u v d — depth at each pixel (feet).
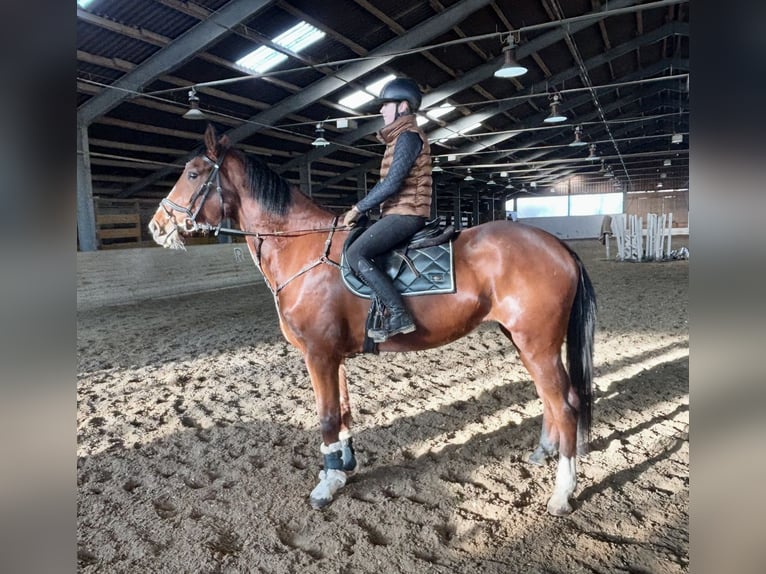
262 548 5.75
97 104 25.46
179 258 27.45
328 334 6.66
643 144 74.54
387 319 6.32
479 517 6.28
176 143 35.81
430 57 30.45
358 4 23.02
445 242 6.60
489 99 41.93
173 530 6.12
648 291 23.17
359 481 7.25
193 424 9.37
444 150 55.88
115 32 21.12
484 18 27.50
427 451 8.12
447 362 13.19
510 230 6.68
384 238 6.34
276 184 7.25
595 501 6.55
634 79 45.34
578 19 20.53
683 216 92.38
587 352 6.54
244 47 24.41
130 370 12.78
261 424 9.27
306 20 23.07
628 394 10.23
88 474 7.48
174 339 16.19
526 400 10.25
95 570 5.41
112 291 23.45
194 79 26.81
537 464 7.53
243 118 33.19
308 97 31.04
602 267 35.01
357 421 9.36
